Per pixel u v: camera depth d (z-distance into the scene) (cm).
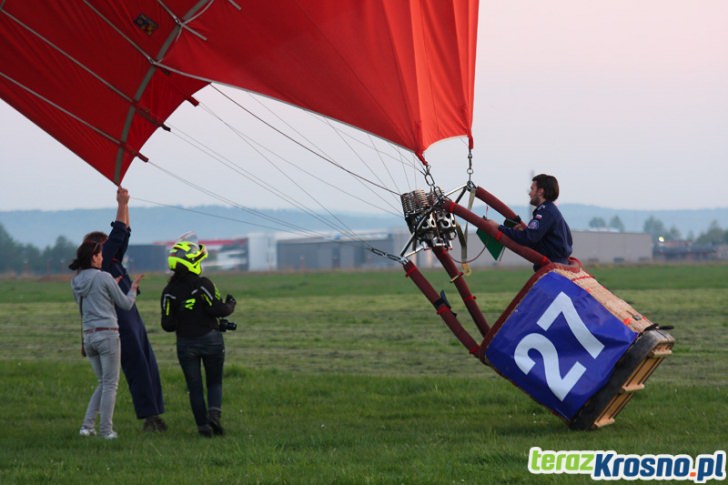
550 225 3544
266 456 3012
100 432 3553
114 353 3541
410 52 3938
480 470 2731
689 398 4203
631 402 4109
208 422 3519
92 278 3522
